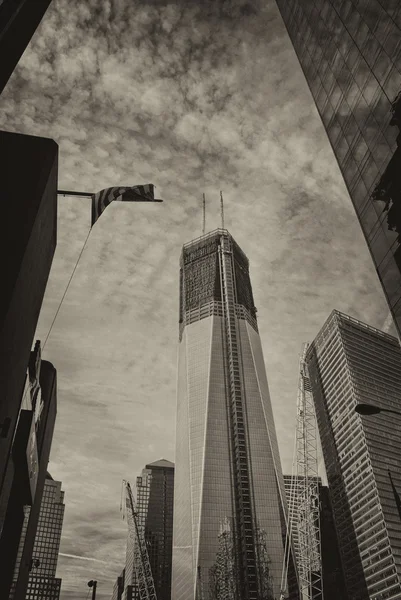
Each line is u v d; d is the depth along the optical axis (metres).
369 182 60.47
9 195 63.62
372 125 59.75
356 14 64.12
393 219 55.03
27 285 65.75
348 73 66.50
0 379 58.94
